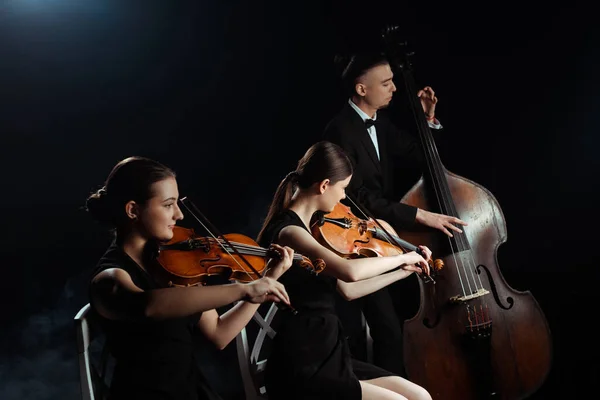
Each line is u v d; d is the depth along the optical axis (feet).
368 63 10.73
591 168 14.66
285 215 8.46
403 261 8.60
